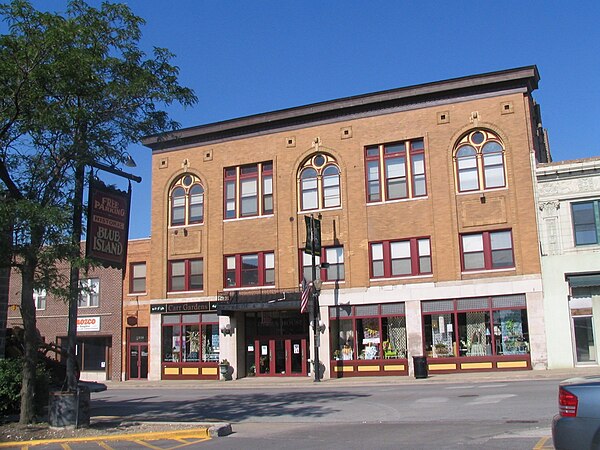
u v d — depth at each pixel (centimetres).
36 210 1340
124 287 4006
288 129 3678
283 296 3488
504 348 3092
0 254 1392
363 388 2584
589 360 2961
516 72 3200
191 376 3700
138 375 3897
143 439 1325
